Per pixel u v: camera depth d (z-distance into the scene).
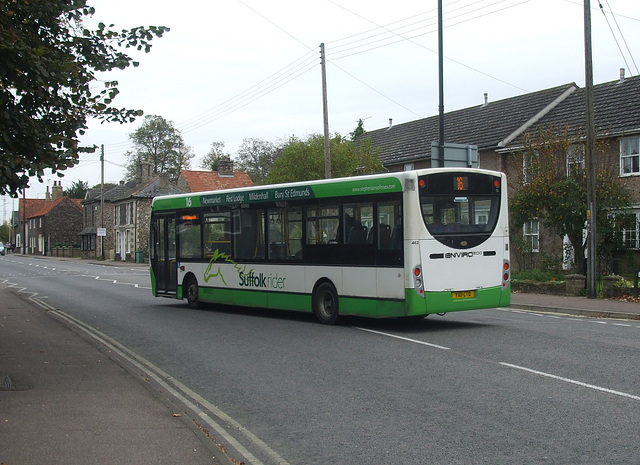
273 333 13.67
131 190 67.94
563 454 5.81
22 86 8.82
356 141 44.81
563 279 22.27
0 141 8.74
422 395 8.08
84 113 10.83
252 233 16.52
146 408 7.43
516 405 7.48
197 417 7.39
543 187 21.83
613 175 23.45
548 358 10.12
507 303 13.87
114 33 10.89
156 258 20.50
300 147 34.81
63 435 6.32
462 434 6.49
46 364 10.17
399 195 12.95
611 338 12.03
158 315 17.86
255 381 9.29
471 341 11.87
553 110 32.19
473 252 13.35
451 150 19.16
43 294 25.83
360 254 13.68
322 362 10.39
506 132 31.89
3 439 6.18
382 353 10.94
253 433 6.83
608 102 28.95
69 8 9.95
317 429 6.88
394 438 6.46
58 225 95.19
